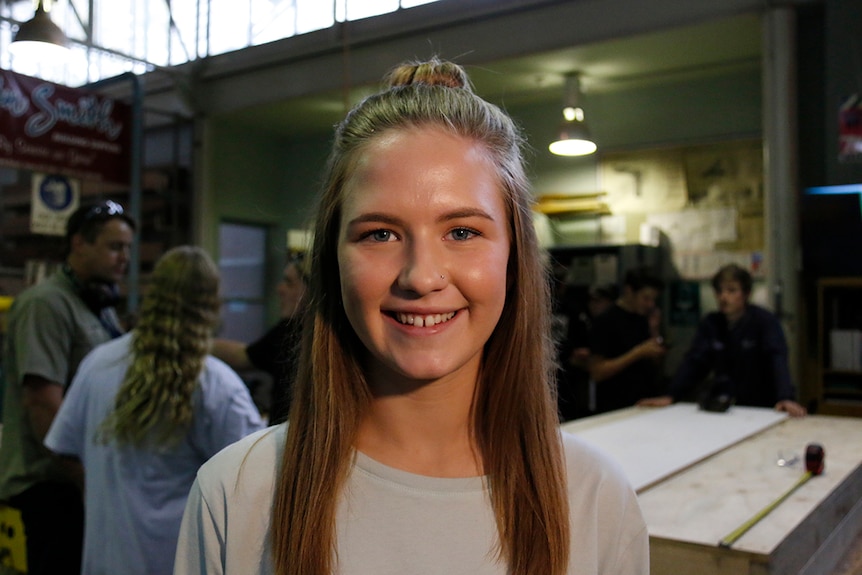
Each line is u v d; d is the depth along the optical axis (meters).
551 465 0.78
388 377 0.78
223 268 7.41
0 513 2.13
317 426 0.76
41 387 2.06
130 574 1.53
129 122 5.31
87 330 2.19
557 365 0.91
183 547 0.79
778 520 1.32
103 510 1.58
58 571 2.07
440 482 0.75
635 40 4.98
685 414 2.73
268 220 7.69
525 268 0.80
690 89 5.68
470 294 0.71
